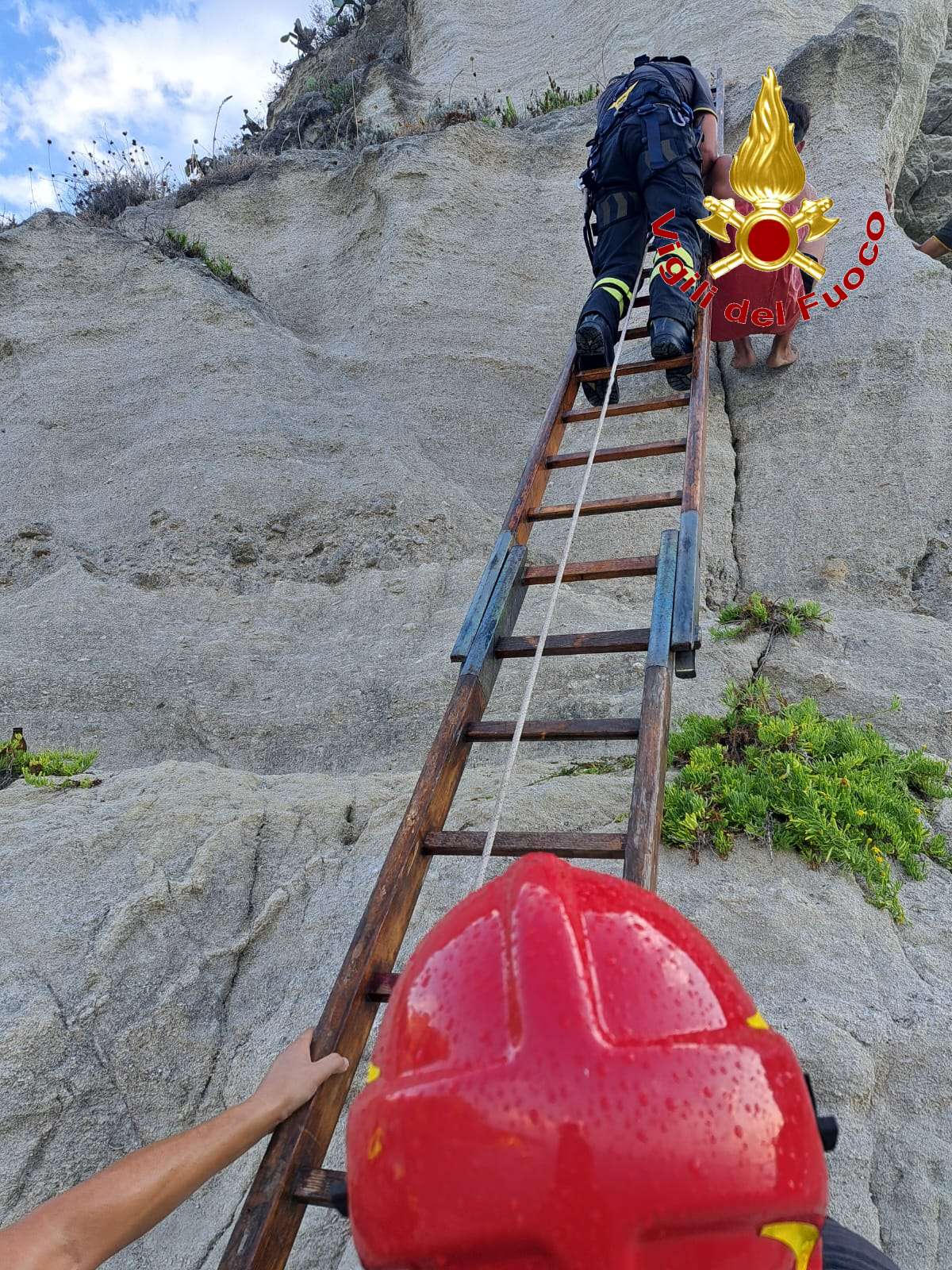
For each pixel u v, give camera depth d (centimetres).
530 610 508
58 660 524
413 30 1630
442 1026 79
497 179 929
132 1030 283
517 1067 70
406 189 895
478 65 1441
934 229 1010
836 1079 240
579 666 460
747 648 452
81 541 634
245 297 848
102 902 325
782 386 634
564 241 861
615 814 339
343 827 366
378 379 753
